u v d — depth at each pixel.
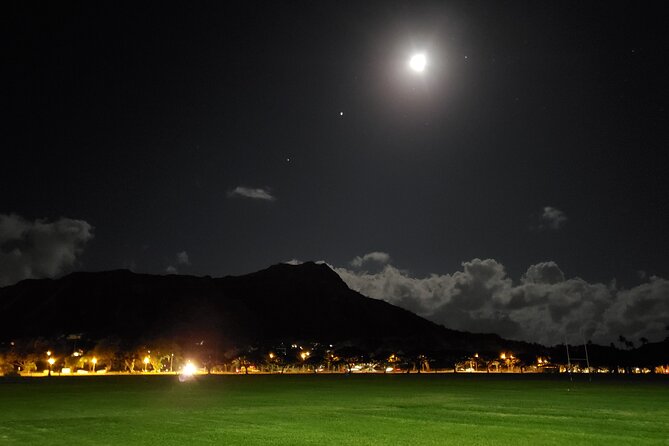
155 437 29.17
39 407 48.28
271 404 51.69
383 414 41.72
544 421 36.81
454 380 121.50
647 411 44.44
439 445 26.62
